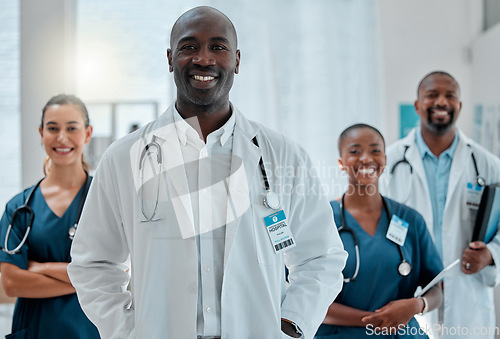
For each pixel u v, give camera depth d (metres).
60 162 1.75
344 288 1.64
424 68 2.70
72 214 1.73
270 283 1.14
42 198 1.77
